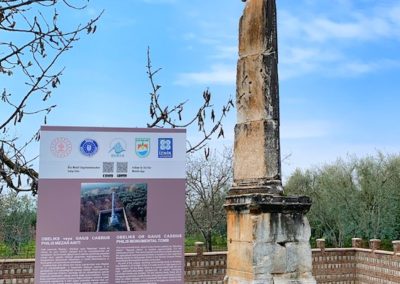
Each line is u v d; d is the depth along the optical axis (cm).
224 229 3466
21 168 624
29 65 732
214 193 2800
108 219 659
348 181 4559
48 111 645
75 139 664
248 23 1013
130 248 659
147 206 670
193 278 2436
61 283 641
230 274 955
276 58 984
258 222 899
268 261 891
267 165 942
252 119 977
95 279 648
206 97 707
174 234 672
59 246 644
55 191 651
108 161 670
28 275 2080
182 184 684
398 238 4391
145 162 679
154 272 664
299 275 907
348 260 2898
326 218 4638
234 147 1006
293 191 5122
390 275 2631
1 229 1402
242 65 1012
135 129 680
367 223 4384
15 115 611
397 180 4438
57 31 731
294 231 917
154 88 889
